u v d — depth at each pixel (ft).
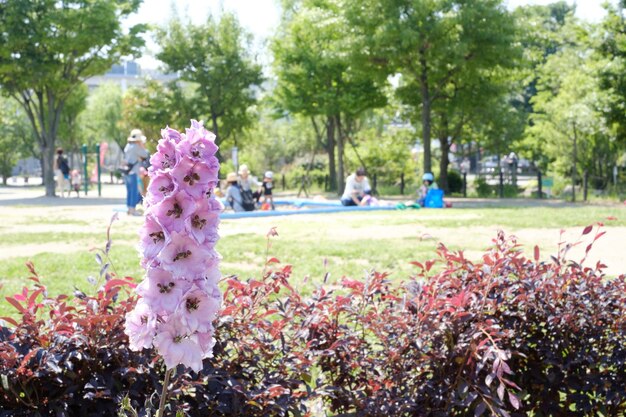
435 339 10.99
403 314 11.28
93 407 9.62
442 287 11.70
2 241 40.70
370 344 11.91
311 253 33.30
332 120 129.90
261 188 76.64
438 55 88.89
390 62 92.07
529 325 11.74
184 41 143.74
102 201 92.79
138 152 63.46
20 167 303.89
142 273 27.66
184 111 145.59
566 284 12.05
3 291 24.17
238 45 145.59
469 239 38.22
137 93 149.38
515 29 91.15
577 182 120.37
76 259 31.71
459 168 187.42
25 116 193.77
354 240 38.50
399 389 11.27
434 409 10.71
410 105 112.57
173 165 6.93
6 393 9.10
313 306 11.66
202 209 6.94
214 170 6.95
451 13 86.63
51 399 9.31
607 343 11.87
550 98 134.31
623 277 12.64
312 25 111.14
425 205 74.84
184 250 6.89
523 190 121.70
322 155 167.84
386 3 88.84
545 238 38.27
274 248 34.99
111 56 107.45
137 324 7.13
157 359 9.50
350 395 11.12
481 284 11.59
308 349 11.18
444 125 114.73
